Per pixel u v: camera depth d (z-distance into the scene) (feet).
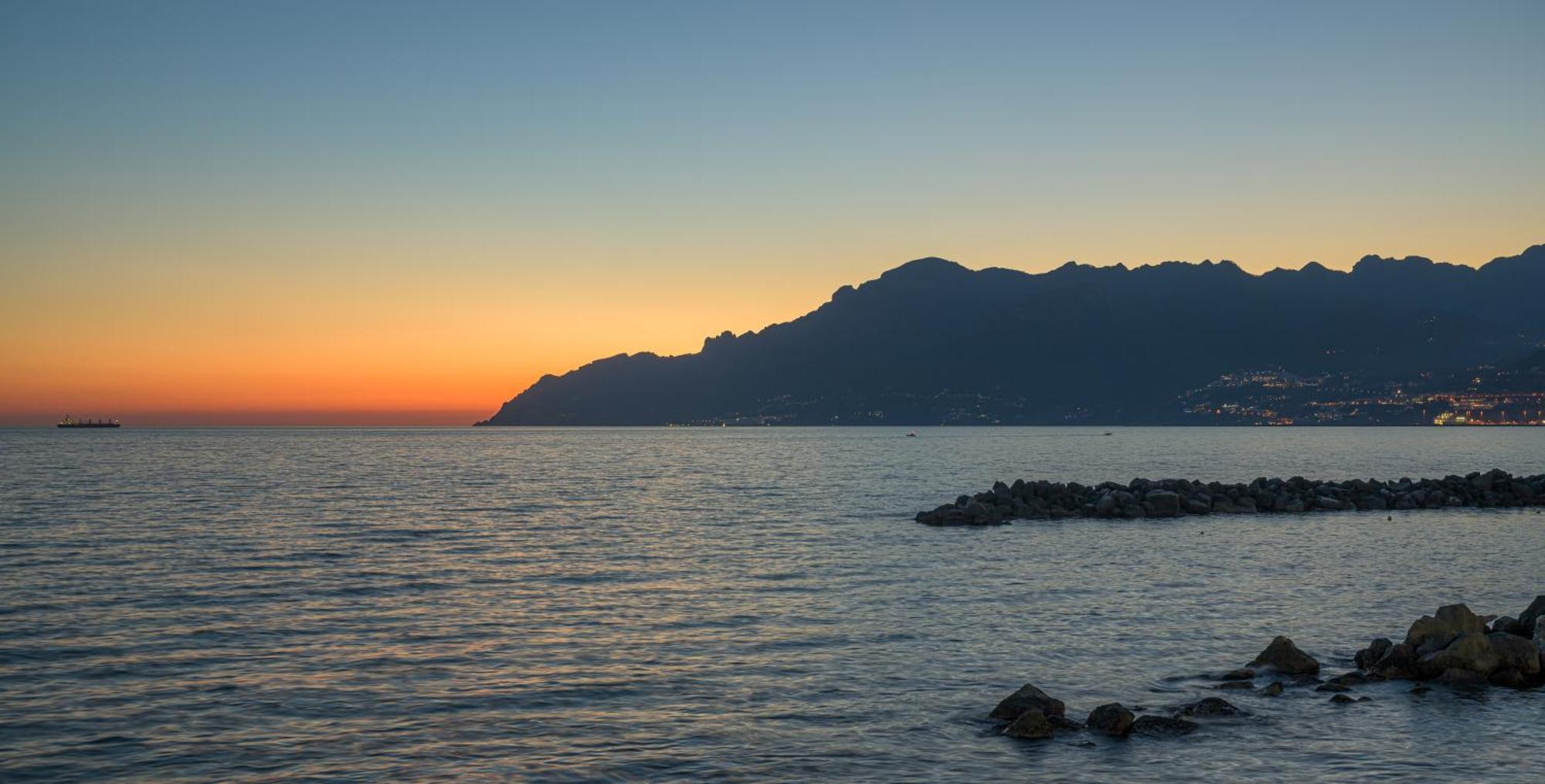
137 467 376.89
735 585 113.39
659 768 55.01
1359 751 58.18
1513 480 239.50
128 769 54.65
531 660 77.92
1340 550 145.48
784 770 54.70
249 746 58.18
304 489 261.44
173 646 81.82
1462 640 74.13
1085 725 62.13
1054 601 103.35
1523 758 57.16
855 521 186.19
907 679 72.90
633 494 253.44
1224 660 78.84
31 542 144.56
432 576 118.21
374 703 66.59
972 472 371.15
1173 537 162.09
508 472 361.92
